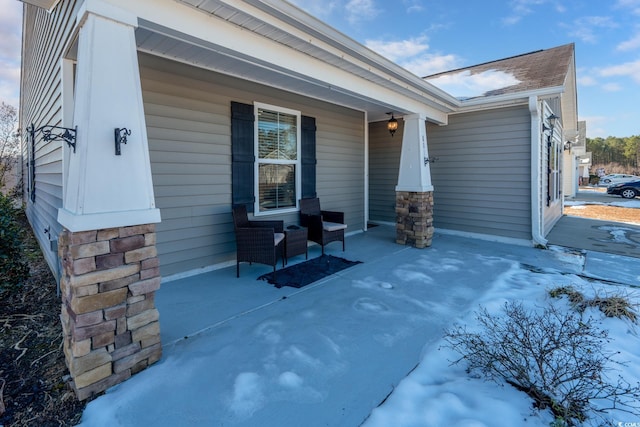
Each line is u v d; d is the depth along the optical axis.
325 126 5.57
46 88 4.23
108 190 1.88
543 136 5.86
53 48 3.52
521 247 5.41
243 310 2.92
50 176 4.18
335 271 4.06
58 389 1.86
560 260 4.61
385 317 2.79
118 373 1.90
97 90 1.87
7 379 1.95
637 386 1.82
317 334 2.49
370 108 6.15
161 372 2.00
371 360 2.16
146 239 2.01
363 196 6.60
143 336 2.02
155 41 2.97
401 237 5.56
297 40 3.00
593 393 1.73
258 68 3.76
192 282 3.62
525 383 1.83
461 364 2.11
